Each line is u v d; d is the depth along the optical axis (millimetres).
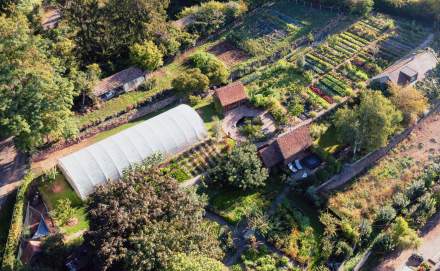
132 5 95312
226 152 81125
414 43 105312
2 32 75625
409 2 111000
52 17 110250
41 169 78500
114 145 77125
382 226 71625
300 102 91000
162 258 54125
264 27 110938
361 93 89875
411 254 69438
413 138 85812
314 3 117500
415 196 75125
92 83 88875
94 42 97250
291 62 100938
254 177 74500
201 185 75750
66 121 79938
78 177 72938
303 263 66812
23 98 74625
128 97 92188
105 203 59656
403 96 84500
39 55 78500
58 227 68562
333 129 86688
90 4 93375
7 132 74188
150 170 64438
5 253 65438
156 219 58219
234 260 67312
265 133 84750
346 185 78000
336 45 105188
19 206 70812
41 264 62594
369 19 112625
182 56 103188
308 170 78875
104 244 54500
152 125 81125
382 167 80812
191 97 90625
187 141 81312
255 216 71500
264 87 94500
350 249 67062
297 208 73875
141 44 96312
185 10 110250
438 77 94312
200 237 58688
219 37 109000
